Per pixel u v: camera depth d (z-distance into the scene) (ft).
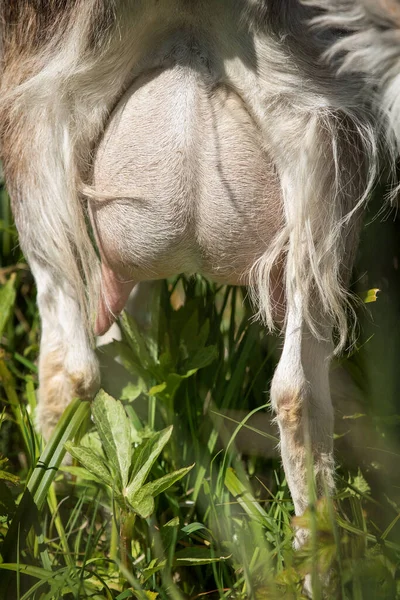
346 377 15.89
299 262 13.25
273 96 12.89
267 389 16.85
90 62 13.37
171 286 19.88
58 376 15.71
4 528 13.92
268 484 15.96
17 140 14.70
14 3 14.12
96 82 13.51
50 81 13.78
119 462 12.95
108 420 13.19
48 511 15.34
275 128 13.01
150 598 12.25
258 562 13.32
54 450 14.51
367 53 12.90
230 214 13.33
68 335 15.47
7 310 18.17
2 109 14.79
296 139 13.00
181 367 16.25
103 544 15.06
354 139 13.47
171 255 13.87
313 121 12.93
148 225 13.60
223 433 15.70
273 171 13.30
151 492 12.66
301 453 13.46
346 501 14.60
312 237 13.25
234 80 12.94
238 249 13.65
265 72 12.83
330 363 14.46
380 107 13.30
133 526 13.16
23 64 14.38
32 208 14.93
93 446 15.72
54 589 12.33
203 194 13.28
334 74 13.15
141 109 13.26
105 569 14.03
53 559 14.19
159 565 12.82
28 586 13.00
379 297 16.44
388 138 13.74
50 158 14.29
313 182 13.08
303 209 13.10
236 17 12.64
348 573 12.11
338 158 13.33
